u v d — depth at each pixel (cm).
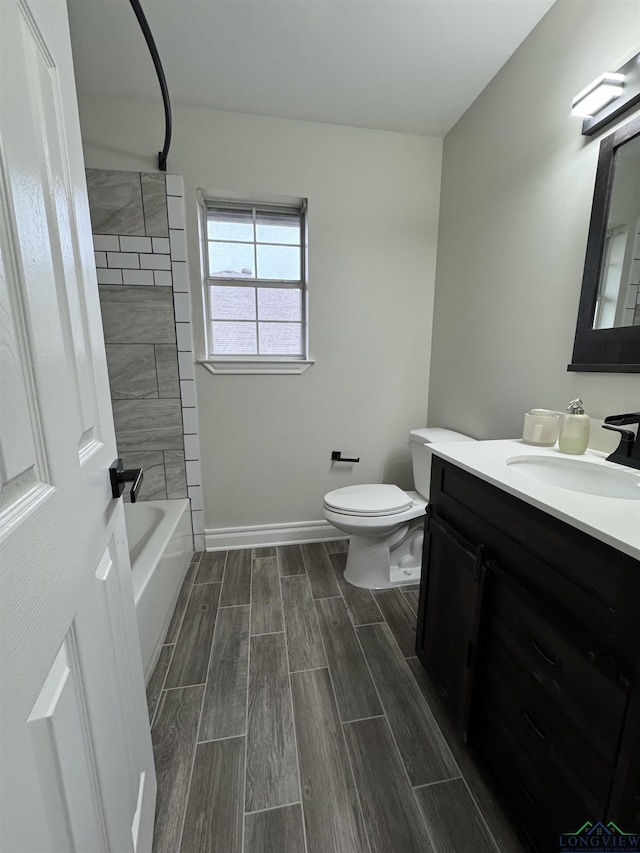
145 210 177
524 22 131
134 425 196
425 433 190
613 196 105
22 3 42
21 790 33
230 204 194
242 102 172
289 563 206
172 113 173
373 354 216
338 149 190
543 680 75
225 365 200
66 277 52
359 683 128
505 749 88
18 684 35
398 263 208
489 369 166
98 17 127
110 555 67
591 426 115
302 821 89
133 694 77
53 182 49
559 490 79
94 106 167
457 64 150
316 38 137
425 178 202
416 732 111
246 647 144
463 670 103
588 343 114
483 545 95
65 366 50
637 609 55
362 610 166
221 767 101
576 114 109
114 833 59
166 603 154
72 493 50
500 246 156
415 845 84
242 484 217
